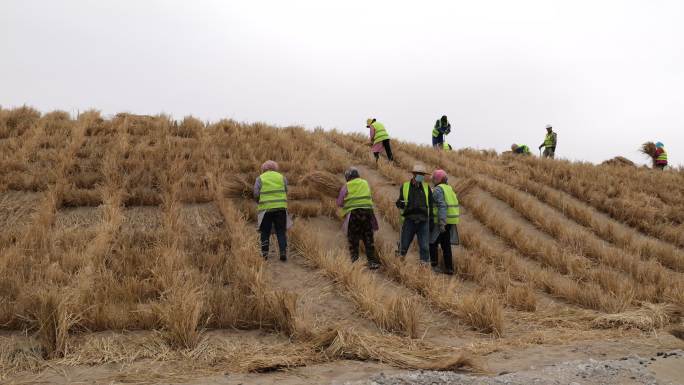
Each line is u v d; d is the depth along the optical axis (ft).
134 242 27.17
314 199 37.37
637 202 43.73
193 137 48.08
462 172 48.19
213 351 16.07
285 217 27.43
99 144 42.32
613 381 13.47
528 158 59.82
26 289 19.22
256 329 18.84
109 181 33.99
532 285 26.32
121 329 17.85
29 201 31.50
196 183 35.96
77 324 17.46
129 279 21.50
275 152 44.24
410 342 17.80
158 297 21.07
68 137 43.19
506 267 28.86
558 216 40.60
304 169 41.34
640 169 60.64
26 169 35.47
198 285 21.45
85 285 19.67
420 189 27.91
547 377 13.66
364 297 21.16
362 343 16.47
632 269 29.17
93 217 30.45
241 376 14.23
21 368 14.46
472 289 26.14
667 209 43.06
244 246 26.53
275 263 27.02
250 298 20.13
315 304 21.79
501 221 36.09
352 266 24.53
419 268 26.40
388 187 41.91
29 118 47.34
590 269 29.22
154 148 41.22
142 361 15.30
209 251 26.71
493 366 15.67
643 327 20.47
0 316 17.43
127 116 51.31
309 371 14.75
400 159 50.42
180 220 29.84
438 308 22.25
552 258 30.25
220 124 52.37
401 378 13.33
